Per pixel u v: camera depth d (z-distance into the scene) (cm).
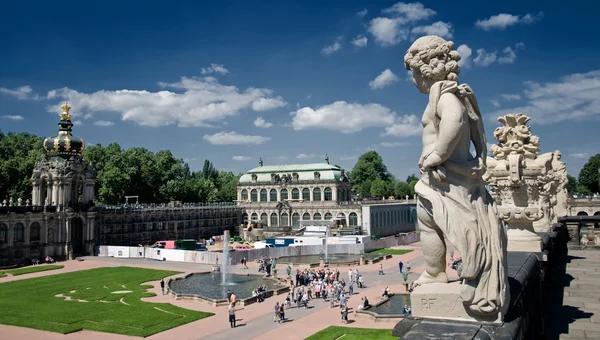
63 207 12106
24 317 5847
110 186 16600
